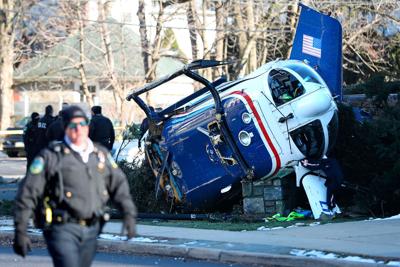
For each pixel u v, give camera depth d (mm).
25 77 99312
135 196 33406
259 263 20891
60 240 12531
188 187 31453
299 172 29938
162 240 24516
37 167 12516
